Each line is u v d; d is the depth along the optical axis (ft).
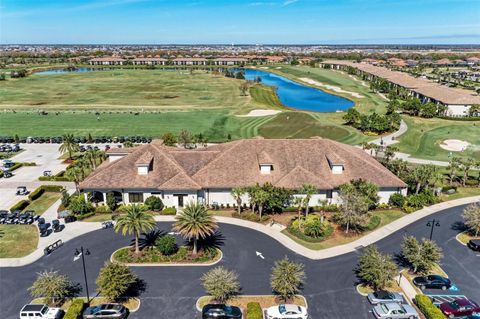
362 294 126.82
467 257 149.18
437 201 197.16
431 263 132.57
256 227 170.91
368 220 166.20
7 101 474.08
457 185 219.00
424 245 134.82
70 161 262.67
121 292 120.16
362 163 197.26
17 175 238.48
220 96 519.19
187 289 129.18
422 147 290.35
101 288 119.03
